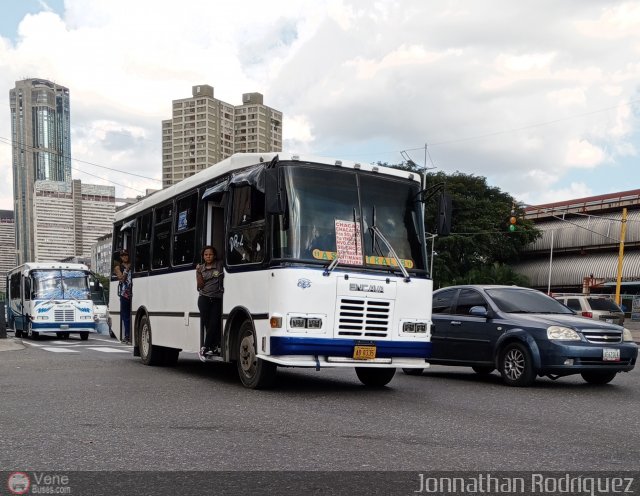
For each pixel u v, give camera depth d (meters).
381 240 8.95
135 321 13.61
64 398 7.97
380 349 8.64
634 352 10.22
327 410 7.29
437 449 5.42
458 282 55.53
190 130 44.78
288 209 8.45
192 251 10.82
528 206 73.56
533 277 69.81
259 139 45.09
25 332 29.00
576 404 8.31
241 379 9.19
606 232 64.38
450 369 13.52
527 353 10.09
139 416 6.74
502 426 6.55
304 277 8.27
